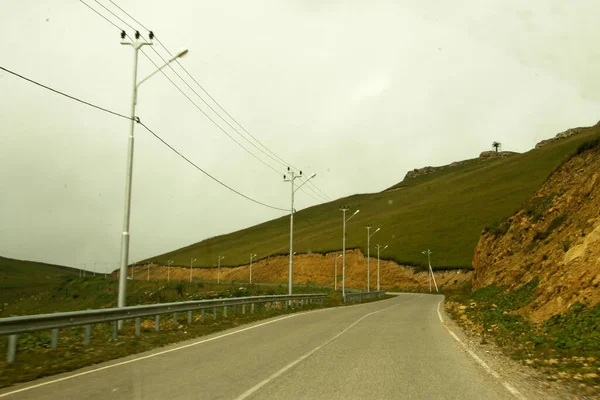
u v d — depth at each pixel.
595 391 8.13
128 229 17.66
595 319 13.48
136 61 18.97
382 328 19.22
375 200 196.25
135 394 7.90
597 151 38.12
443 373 9.75
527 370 10.16
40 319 11.70
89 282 92.94
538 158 146.50
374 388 8.35
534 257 32.31
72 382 8.91
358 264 115.38
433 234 116.19
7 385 8.73
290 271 38.12
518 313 20.31
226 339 15.47
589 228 21.73
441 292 89.50
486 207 121.50
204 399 7.55
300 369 10.12
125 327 18.11
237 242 198.62
